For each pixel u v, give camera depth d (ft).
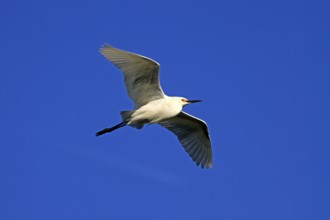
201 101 60.34
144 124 58.44
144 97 57.00
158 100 57.31
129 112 57.21
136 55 52.75
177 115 61.77
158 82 55.67
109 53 53.36
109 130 58.23
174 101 58.39
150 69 54.24
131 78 55.26
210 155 62.49
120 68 54.39
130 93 56.39
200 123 61.87
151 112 56.95
